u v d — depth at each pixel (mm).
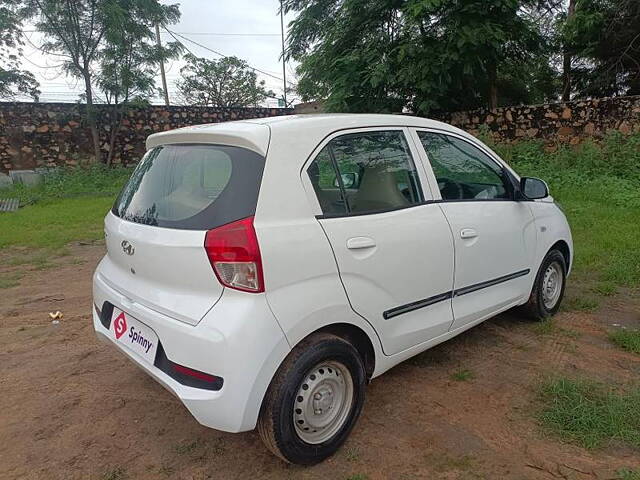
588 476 2297
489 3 11211
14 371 3463
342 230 2443
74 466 2457
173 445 2609
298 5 14164
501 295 3520
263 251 2127
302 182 2373
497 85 14539
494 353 3559
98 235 8188
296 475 2357
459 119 13484
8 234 8133
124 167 15797
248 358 2074
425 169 3031
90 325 4309
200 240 2178
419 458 2453
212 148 2461
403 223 2738
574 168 10641
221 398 2082
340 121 2678
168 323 2240
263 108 17797
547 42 13141
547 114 12125
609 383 3088
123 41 14453
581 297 4598
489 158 3625
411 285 2766
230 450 2562
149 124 16219
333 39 13273
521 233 3611
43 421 2846
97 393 3146
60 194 12883
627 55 12773
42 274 5973
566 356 3486
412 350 2898
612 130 10898
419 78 12109
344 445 2553
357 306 2473
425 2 10758
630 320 4086
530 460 2416
